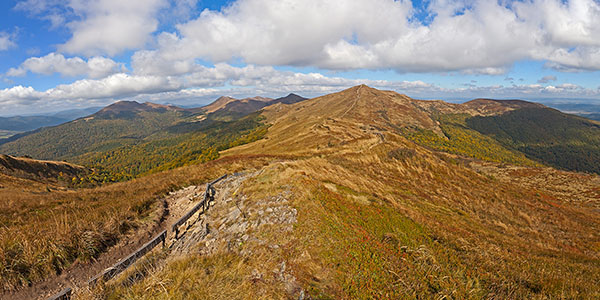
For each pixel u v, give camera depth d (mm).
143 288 7051
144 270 8602
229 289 6879
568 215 28234
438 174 38094
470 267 8375
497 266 8758
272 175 18891
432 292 6797
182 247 10680
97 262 9930
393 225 11086
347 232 9469
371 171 33844
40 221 12117
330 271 7391
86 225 11078
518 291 7043
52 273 8719
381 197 17875
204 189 19984
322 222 10109
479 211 24641
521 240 16594
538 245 15789
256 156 43125
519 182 66312
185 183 22375
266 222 10883
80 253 9797
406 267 7672
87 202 16297
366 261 7746
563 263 10445
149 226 13461
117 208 14344
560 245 17484
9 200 16625
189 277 7375
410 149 47094
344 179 22750
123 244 11422
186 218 13609
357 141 62750
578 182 59188
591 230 23672
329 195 13281
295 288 6891
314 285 6871
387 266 7586
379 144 51969
